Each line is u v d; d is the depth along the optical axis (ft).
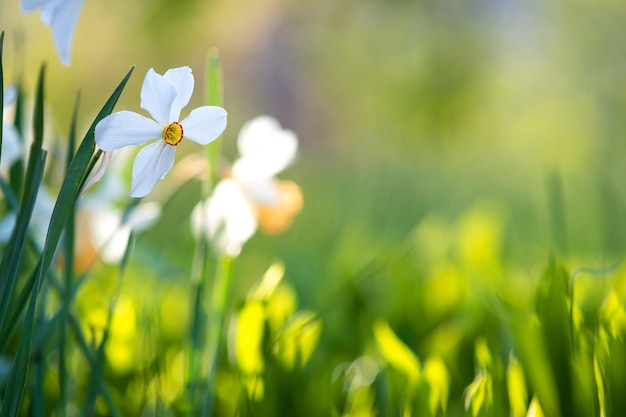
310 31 27.20
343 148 27.78
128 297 4.39
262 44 31.30
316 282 5.99
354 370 3.81
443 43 22.47
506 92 22.34
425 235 6.77
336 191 16.62
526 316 3.67
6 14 5.40
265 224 4.04
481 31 22.35
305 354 3.72
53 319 3.38
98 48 18.99
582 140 20.84
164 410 3.49
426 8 22.80
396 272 4.69
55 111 12.95
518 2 22.25
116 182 4.32
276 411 3.59
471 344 3.94
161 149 2.92
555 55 21.71
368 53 23.90
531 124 21.85
